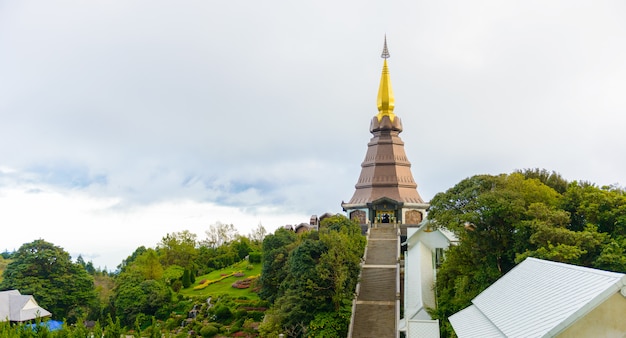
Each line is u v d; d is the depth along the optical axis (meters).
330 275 72.69
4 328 58.94
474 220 61.06
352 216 138.75
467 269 63.88
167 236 143.62
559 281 34.00
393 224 119.06
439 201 66.81
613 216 57.09
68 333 61.31
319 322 69.50
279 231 102.56
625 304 27.94
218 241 173.50
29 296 93.00
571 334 28.27
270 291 90.94
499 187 65.25
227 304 93.06
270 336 70.25
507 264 62.06
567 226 61.12
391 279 85.75
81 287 103.94
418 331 52.91
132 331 94.12
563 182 85.38
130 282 102.06
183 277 119.81
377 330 70.50
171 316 95.75
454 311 59.50
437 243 84.81
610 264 50.59
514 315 34.41
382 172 142.00
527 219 59.69
